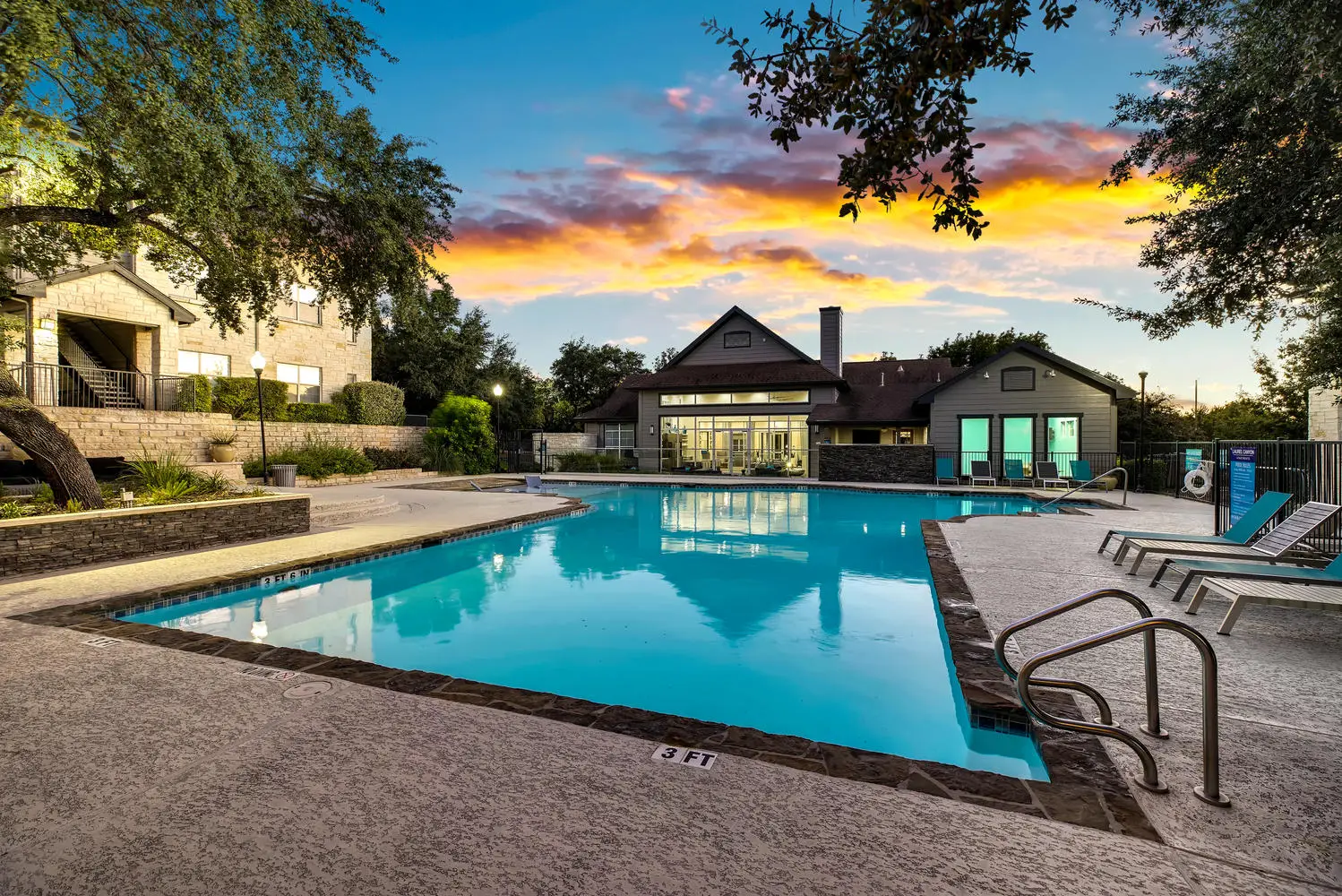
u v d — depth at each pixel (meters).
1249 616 5.50
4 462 11.53
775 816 2.36
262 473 17.73
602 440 32.72
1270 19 4.07
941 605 5.75
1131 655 4.40
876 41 2.36
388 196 9.14
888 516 15.03
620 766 2.77
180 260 10.42
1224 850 2.16
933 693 4.76
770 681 5.01
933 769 2.77
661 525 13.59
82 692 3.62
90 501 8.61
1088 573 7.20
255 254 9.53
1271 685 3.81
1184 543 7.21
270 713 3.33
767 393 27.70
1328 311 6.12
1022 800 2.50
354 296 10.16
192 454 14.95
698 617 6.81
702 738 3.07
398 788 2.56
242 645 4.51
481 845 2.17
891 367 30.19
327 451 20.22
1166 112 5.63
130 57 6.14
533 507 14.36
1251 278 5.56
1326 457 9.09
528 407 34.09
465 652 5.67
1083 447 21.33
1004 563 7.79
